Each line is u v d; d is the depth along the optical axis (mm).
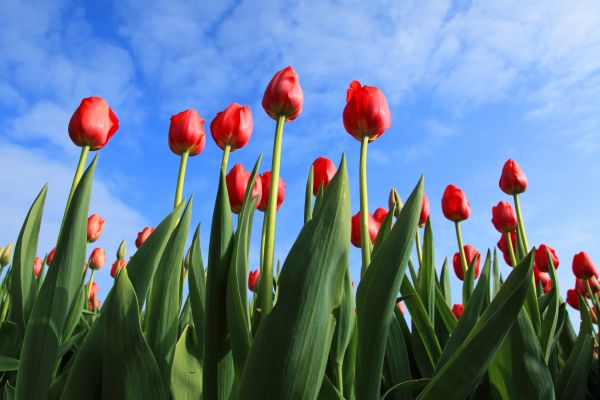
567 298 1552
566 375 857
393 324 829
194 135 650
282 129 539
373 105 591
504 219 1009
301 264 392
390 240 473
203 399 466
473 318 647
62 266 487
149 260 514
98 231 1223
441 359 645
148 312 493
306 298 386
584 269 1280
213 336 462
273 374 379
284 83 540
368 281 479
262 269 479
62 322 485
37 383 466
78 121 625
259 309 465
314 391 389
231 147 640
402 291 795
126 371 416
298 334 383
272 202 498
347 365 590
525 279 442
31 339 470
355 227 741
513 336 624
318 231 398
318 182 728
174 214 533
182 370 548
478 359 449
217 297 462
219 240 467
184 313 857
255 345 391
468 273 920
